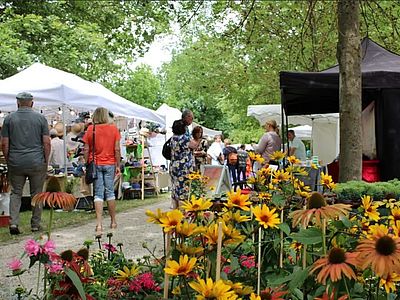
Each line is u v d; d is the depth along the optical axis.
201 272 2.04
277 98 18.94
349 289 1.76
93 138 7.33
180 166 7.84
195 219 2.04
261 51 15.72
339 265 1.58
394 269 1.47
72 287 2.13
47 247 2.04
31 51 17.83
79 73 19.02
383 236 1.53
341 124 5.99
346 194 3.92
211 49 18.94
